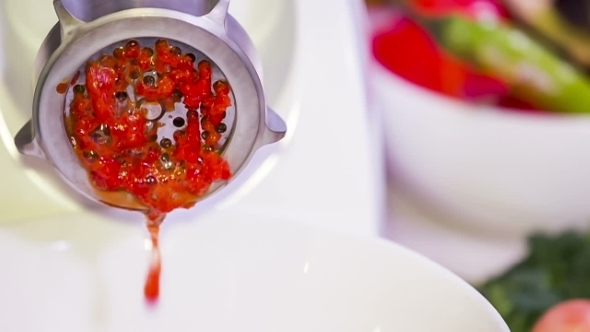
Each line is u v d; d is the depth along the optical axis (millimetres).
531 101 564
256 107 343
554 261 538
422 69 561
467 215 559
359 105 388
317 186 384
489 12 562
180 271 367
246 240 369
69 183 355
